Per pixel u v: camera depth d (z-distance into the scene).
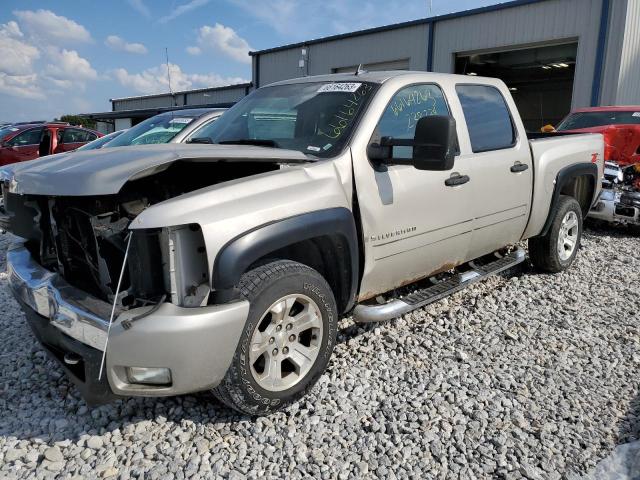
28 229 3.35
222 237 2.56
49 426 2.91
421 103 3.88
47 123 14.17
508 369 3.59
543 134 6.20
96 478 2.53
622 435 2.91
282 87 4.19
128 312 2.48
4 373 3.50
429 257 3.92
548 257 5.40
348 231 3.17
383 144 3.35
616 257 6.43
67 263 2.98
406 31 20.77
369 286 3.52
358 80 3.75
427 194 3.71
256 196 2.77
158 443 2.78
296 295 2.94
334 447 2.77
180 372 2.52
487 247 4.57
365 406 3.13
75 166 2.73
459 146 4.08
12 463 2.63
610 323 4.39
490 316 4.46
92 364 2.55
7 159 12.95
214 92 32.38
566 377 3.51
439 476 2.59
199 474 2.55
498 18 18.16
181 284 2.52
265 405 2.88
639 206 7.28
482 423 2.99
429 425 2.97
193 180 3.15
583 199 5.99
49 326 2.83
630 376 3.56
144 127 7.11
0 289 5.11
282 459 2.68
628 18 15.22
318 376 3.14
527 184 4.78
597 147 5.80
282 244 2.79
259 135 3.77
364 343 3.90
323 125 3.53
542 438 2.87
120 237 2.64
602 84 15.88
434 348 3.83
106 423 2.95
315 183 3.05
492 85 4.67
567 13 16.47
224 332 2.57
